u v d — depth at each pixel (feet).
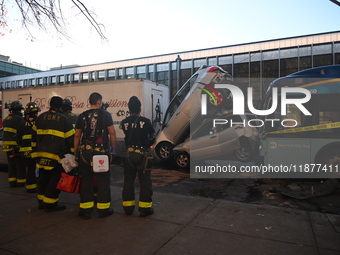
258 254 10.14
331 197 18.71
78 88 37.09
